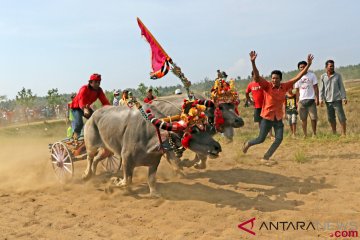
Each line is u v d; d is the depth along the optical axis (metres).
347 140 12.37
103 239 5.90
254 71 9.45
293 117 13.53
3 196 8.42
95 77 9.39
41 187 8.98
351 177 8.54
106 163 10.16
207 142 6.96
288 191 7.74
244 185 8.29
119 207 7.33
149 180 7.80
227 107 8.46
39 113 51.09
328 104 13.16
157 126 7.10
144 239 5.82
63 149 9.32
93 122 8.50
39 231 6.30
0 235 6.16
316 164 9.85
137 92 42.59
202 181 8.74
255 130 19.41
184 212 6.86
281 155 11.03
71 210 7.29
